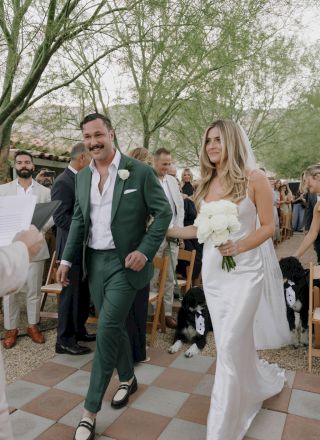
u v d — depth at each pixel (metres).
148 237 2.76
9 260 1.35
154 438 2.61
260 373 2.88
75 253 3.04
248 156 2.64
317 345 4.07
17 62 4.65
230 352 2.42
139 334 3.69
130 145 10.76
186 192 8.98
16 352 4.09
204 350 4.13
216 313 2.57
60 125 8.27
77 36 4.91
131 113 9.57
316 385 3.30
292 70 12.09
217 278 2.61
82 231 3.00
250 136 15.59
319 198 6.46
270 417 2.83
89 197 2.83
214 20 6.74
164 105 8.67
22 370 3.66
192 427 2.72
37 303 4.41
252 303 2.52
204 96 8.33
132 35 5.55
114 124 9.80
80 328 4.06
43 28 4.52
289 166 22.59
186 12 6.33
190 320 4.08
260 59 8.76
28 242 1.47
